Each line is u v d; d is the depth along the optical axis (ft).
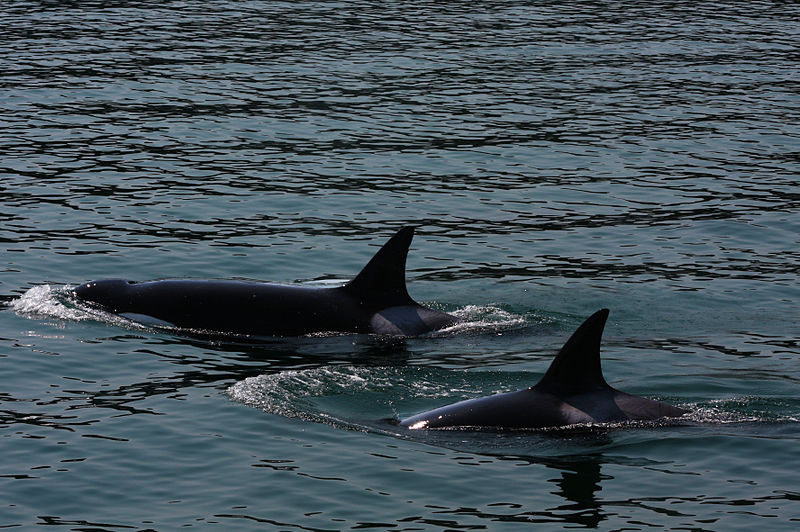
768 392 141.59
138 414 133.28
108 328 162.81
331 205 222.48
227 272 186.50
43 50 350.02
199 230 205.46
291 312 167.32
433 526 108.37
